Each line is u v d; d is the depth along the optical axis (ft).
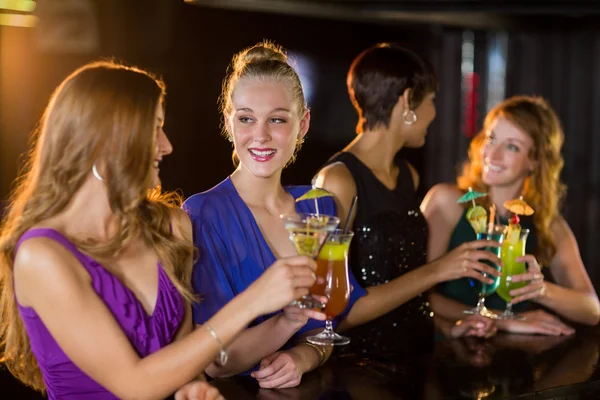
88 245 6.21
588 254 25.89
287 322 7.19
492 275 9.11
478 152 11.30
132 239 6.52
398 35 24.29
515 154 10.76
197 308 7.26
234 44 21.43
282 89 7.58
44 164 6.12
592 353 8.52
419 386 7.21
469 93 25.40
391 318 9.68
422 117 9.78
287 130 7.61
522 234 9.17
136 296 6.49
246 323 6.13
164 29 20.10
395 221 9.75
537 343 8.87
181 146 20.99
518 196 11.10
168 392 5.97
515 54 25.31
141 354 6.30
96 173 6.09
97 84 5.99
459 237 10.98
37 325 6.02
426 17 22.29
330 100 23.59
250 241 7.76
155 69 20.17
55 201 6.08
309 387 7.09
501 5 20.35
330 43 23.21
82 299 5.88
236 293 7.65
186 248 6.94
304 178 23.52
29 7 17.90
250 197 7.94
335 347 9.39
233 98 7.66
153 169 6.35
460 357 8.21
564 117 25.63
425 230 10.34
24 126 18.42
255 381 7.22
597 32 23.72
